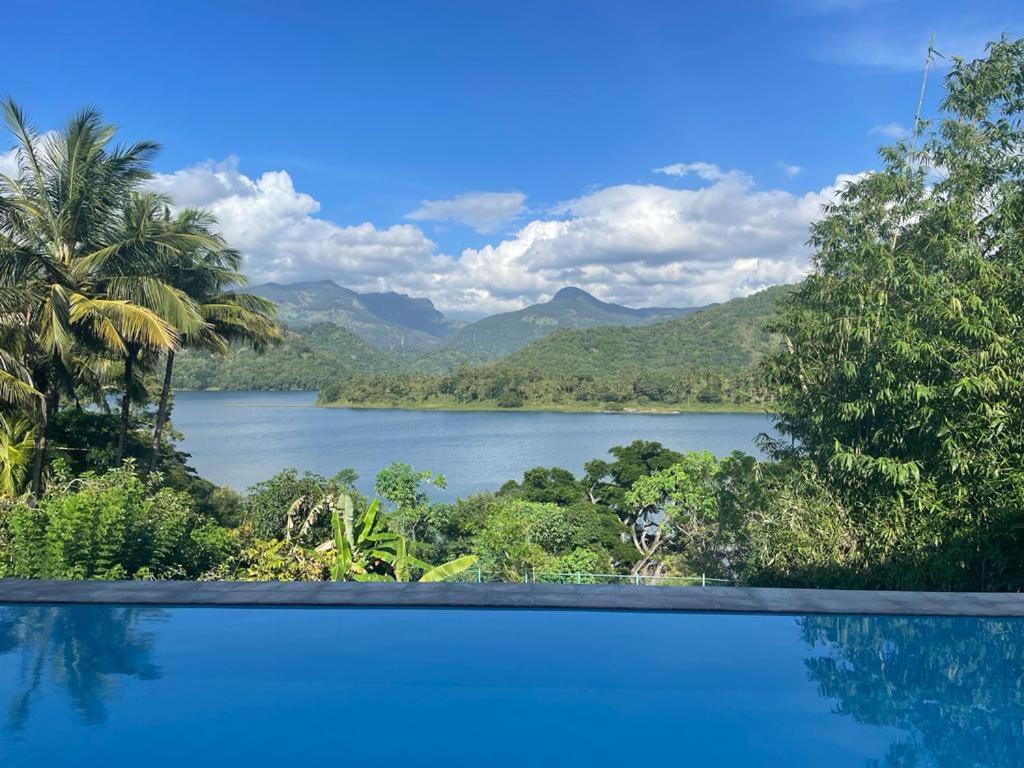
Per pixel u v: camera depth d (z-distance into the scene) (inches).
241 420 4766.2
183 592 149.7
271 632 134.9
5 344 557.6
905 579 281.6
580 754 97.7
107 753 96.7
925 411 270.8
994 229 310.5
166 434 1047.0
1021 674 120.8
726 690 115.4
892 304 334.0
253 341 818.8
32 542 365.7
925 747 101.7
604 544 1110.4
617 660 124.7
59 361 588.7
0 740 100.2
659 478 1055.0
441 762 95.4
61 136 574.2
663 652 127.9
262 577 496.4
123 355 642.8
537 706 109.9
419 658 125.3
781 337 454.3
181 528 447.5
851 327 323.6
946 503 276.5
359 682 116.1
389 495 989.8
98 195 583.8
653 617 143.9
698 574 602.5
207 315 746.8
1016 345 261.0
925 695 116.0
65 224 578.6
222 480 2183.8
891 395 285.6
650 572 1083.9
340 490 759.1
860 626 139.7
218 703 110.0
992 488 261.6
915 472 277.7
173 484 900.0
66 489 475.2
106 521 366.6
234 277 770.2
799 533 321.7
